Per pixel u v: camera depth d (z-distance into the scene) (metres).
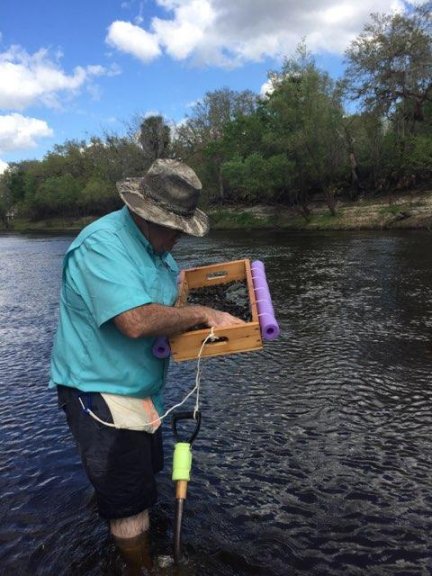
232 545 3.75
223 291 4.27
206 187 49.47
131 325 2.77
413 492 4.35
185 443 3.52
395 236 25.58
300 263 18.00
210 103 62.03
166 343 3.06
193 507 4.16
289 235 31.34
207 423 5.68
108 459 3.13
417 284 12.89
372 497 4.30
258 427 5.56
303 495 4.34
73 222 75.75
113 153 68.25
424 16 33.38
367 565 3.58
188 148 63.22
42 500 4.33
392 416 5.75
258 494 4.35
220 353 3.12
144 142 63.84
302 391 6.52
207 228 3.15
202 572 3.48
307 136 35.28
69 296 3.06
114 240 2.91
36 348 9.10
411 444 5.13
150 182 2.95
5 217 96.06
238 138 43.91
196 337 3.05
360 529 3.92
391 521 4.01
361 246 22.12
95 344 3.03
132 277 2.86
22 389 7.03
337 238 26.89
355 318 9.95
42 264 24.31
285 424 5.62
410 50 33.72
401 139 36.06
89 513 4.12
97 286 2.83
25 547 3.78
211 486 4.46
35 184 89.25
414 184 35.66
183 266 19.78
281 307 11.20
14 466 4.91
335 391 6.47
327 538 3.83
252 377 7.06
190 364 7.68
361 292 12.34
